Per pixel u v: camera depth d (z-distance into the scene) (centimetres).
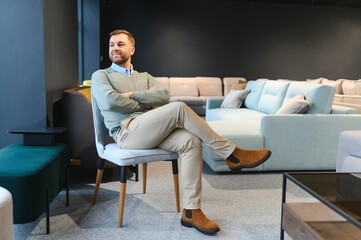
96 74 220
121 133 208
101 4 744
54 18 274
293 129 310
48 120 259
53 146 225
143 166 254
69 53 321
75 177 296
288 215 164
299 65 891
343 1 848
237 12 855
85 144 271
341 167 243
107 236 187
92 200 237
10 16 247
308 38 887
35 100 253
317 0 845
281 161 312
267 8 863
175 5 830
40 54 250
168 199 246
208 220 195
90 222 205
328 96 328
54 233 190
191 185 198
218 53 859
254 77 879
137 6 816
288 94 391
